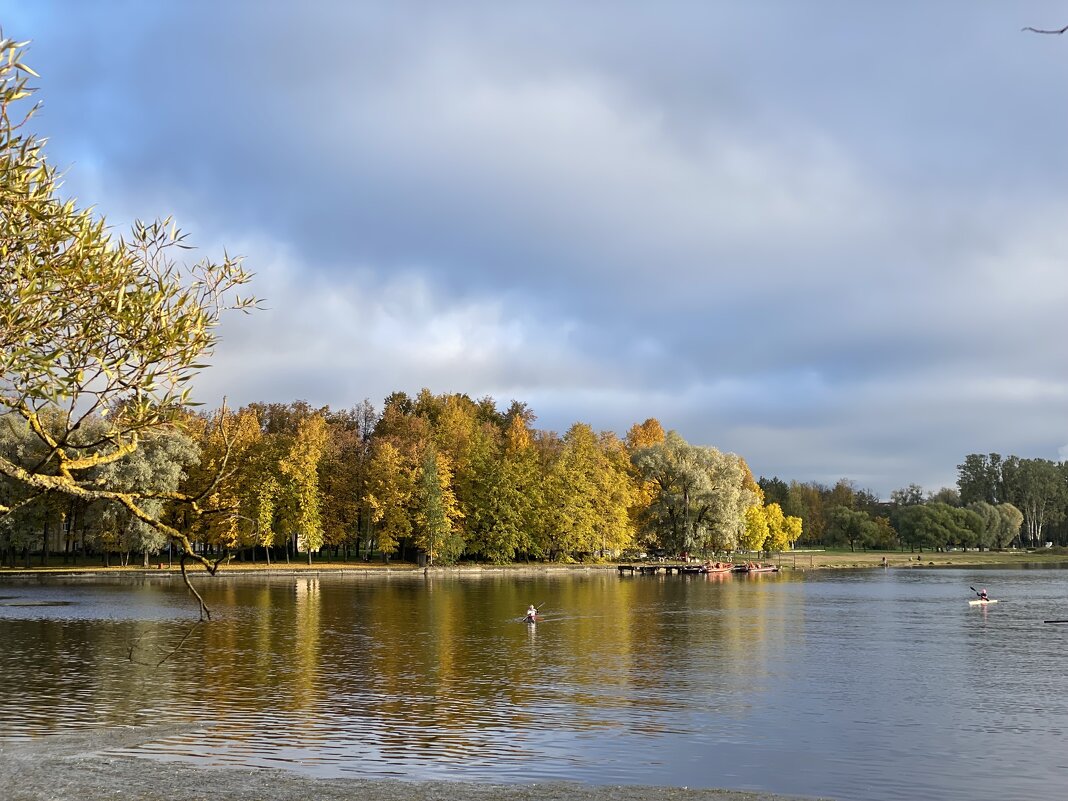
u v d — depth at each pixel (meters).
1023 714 31.05
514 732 27.75
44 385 11.10
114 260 12.07
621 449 141.00
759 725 29.06
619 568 129.50
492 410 164.62
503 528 124.38
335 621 58.34
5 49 10.45
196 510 13.92
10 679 36.00
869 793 22.11
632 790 21.58
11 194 11.14
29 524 96.50
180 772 22.38
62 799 19.78
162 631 51.56
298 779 21.94
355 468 122.31
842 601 81.25
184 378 12.27
